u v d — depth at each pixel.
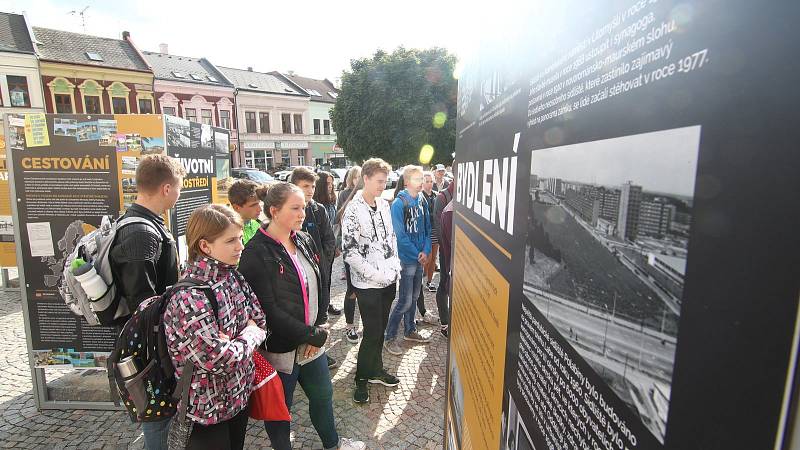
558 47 0.60
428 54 22.16
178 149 3.04
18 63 21.47
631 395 0.41
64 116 2.68
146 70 25.78
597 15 0.48
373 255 2.84
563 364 0.57
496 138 0.96
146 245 1.85
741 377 0.28
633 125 0.40
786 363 0.25
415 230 3.85
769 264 0.26
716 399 0.30
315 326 2.25
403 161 23.00
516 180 0.80
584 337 0.50
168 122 2.85
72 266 1.90
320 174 4.73
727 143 0.29
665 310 0.36
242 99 31.19
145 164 1.99
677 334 0.34
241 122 31.41
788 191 0.24
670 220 0.35
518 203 0.78
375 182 2.84
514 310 0.80
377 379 3.28
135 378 1.55
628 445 0.41
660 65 0.36
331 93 40.72
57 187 2.72
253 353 1.75
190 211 3.29
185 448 1.59
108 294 1.87
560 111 0.59
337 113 24.33
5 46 21.23
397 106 21.62
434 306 5.24
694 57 0.32
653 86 0.37
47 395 2.95
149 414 1.57
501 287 0.90
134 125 2.72
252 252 1.98
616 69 0.43
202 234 1.59
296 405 3.04
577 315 0.52
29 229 2.75
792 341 0.24
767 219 0.26
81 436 2.66
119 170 2.72
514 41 0.83
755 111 0.26
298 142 35.12
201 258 1.63
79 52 24.08
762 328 0.26
